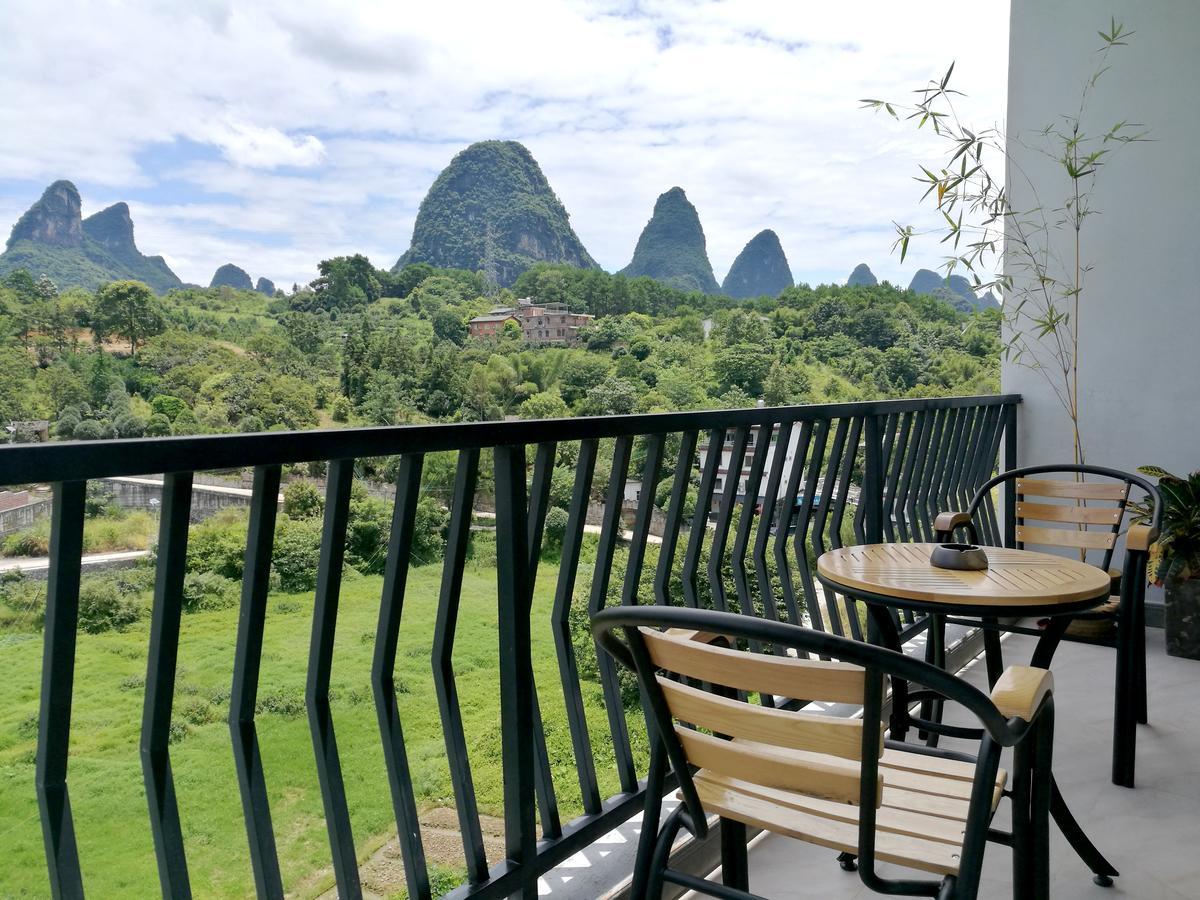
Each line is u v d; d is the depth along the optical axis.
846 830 1.32
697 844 2.05
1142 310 4.52
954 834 1.32
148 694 1.12
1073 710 3.20
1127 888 2.06
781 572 2.97
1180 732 2.99
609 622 1.24
